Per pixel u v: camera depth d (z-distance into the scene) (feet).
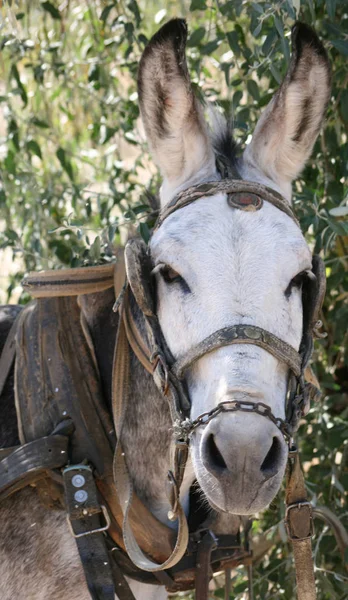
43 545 7.51
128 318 7.47
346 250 10.55
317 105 7.29
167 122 7.22
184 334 6.45
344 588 9.48
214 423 6.07
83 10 12.84
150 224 9.47
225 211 6.62
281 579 10.13
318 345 10.72
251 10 9.55
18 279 12.69
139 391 7.54
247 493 6.02
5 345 8.28
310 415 10.70
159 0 13.78
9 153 12.13
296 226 6.72
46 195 12.46
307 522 7.47
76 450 7.40
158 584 7.83
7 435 7.92
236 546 8.13
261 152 7.41
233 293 6.31
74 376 7.58
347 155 9.77
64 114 14.15
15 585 7.52
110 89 12.59
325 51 7.07
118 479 7.22
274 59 9.97
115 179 12.96
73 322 7.76
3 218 12.27
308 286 6.79
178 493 6.81
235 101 10.02
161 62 7.04
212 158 7.30
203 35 10.34
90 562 7.20
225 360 6.19
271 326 6.31
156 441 7.48
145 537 7.52
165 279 6.70
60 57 12.77
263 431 6.01
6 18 10.36
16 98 13.69
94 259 8.95
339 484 9.78
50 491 7.43
